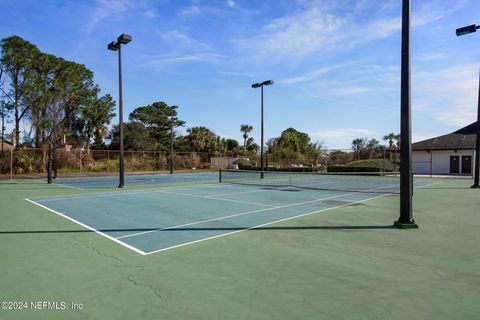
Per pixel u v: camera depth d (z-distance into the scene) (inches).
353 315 143.3
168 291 170.4
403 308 149.6
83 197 578.2
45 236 291.4
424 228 316.2
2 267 209.8
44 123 1540.4
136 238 282.4
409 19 322.3
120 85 750.5
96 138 1962.4
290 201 514.9
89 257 229.9
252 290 170.9
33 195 615.8
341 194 615.8
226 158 1977.1
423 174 1365.7
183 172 1595.7
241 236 286.7
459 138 1455.5
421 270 199.5
